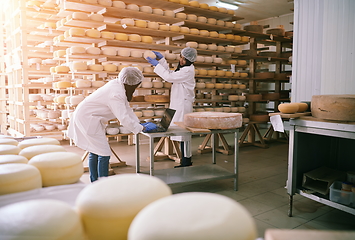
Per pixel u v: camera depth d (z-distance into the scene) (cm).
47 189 77
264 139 573
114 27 369
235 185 289
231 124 259
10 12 480
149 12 392
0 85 546
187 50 354
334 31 256
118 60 378
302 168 239
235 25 483
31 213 50
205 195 54
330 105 185
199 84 447
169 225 43
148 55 365
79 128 247
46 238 45
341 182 215
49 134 448
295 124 214
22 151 106
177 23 441
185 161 352
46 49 513
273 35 543
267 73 530
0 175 76
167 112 270
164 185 64
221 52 464
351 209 189
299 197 270
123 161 382
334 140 260
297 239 49
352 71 246
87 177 329
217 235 41
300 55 287
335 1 253
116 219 54
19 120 450
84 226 56
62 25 371
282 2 716
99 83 343
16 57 467
